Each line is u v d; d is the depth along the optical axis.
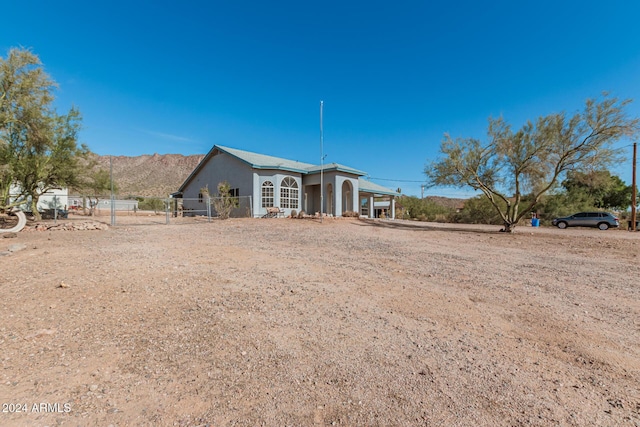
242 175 23.66
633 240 14.09
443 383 2.54
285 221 20.27
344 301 4.62
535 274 6.84
